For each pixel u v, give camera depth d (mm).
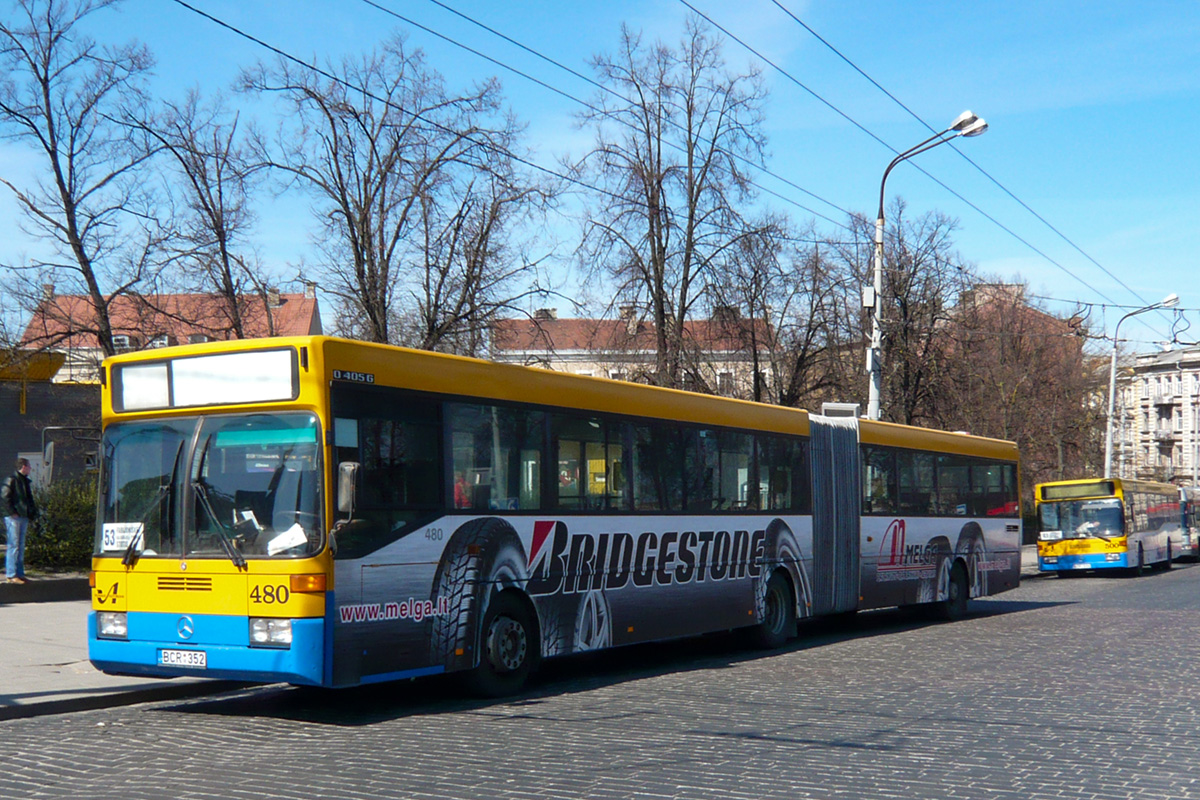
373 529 9984
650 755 8289
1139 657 14656
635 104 33031
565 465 12531
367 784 7336
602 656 15812
